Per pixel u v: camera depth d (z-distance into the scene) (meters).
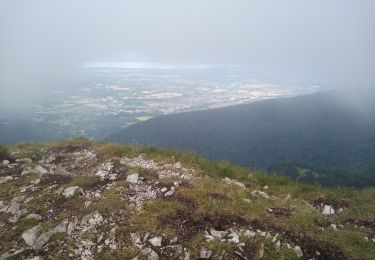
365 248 10.09
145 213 10.57
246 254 9.06
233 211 10.65
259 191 13.51
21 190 12.37
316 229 10.45
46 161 16.11
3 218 10.73
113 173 13.86
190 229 9.85
